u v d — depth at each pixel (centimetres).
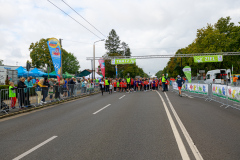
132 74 7088
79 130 533
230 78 3017
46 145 415
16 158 350
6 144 432
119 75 6256
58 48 1337
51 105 1155
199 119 653
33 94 1078
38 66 4294
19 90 953
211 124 581
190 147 387
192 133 486
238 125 569
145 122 612
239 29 3253
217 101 1149
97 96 1694
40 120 700
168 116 704
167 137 454
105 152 368
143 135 473
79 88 1711
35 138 471
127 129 531
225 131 503
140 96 1553
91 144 414
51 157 350
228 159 329
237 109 871
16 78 2056
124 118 680
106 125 583
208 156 342
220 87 1067
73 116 750
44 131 536
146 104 1045
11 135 509
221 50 3316
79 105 1091
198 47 3675
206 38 3431
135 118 677
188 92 1725
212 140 430
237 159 329
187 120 637
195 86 1522
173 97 1446
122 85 2253
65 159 340
